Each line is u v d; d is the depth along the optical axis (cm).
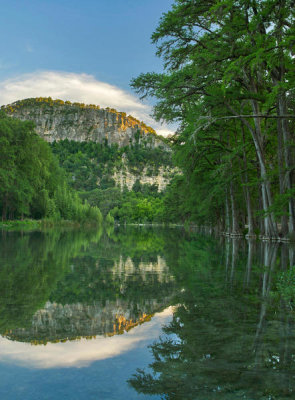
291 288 750
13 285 818
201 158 3331
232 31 1916
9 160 6631
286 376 328
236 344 418
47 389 298
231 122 3066
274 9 1753
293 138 2312
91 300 679
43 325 502
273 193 2930
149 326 502
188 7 2084
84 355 384
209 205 3784
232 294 738
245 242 2553
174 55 2306
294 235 2302
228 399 278
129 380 317
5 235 3294
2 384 308
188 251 1912
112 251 1903
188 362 361
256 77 2362
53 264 1241
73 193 11831
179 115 2714
